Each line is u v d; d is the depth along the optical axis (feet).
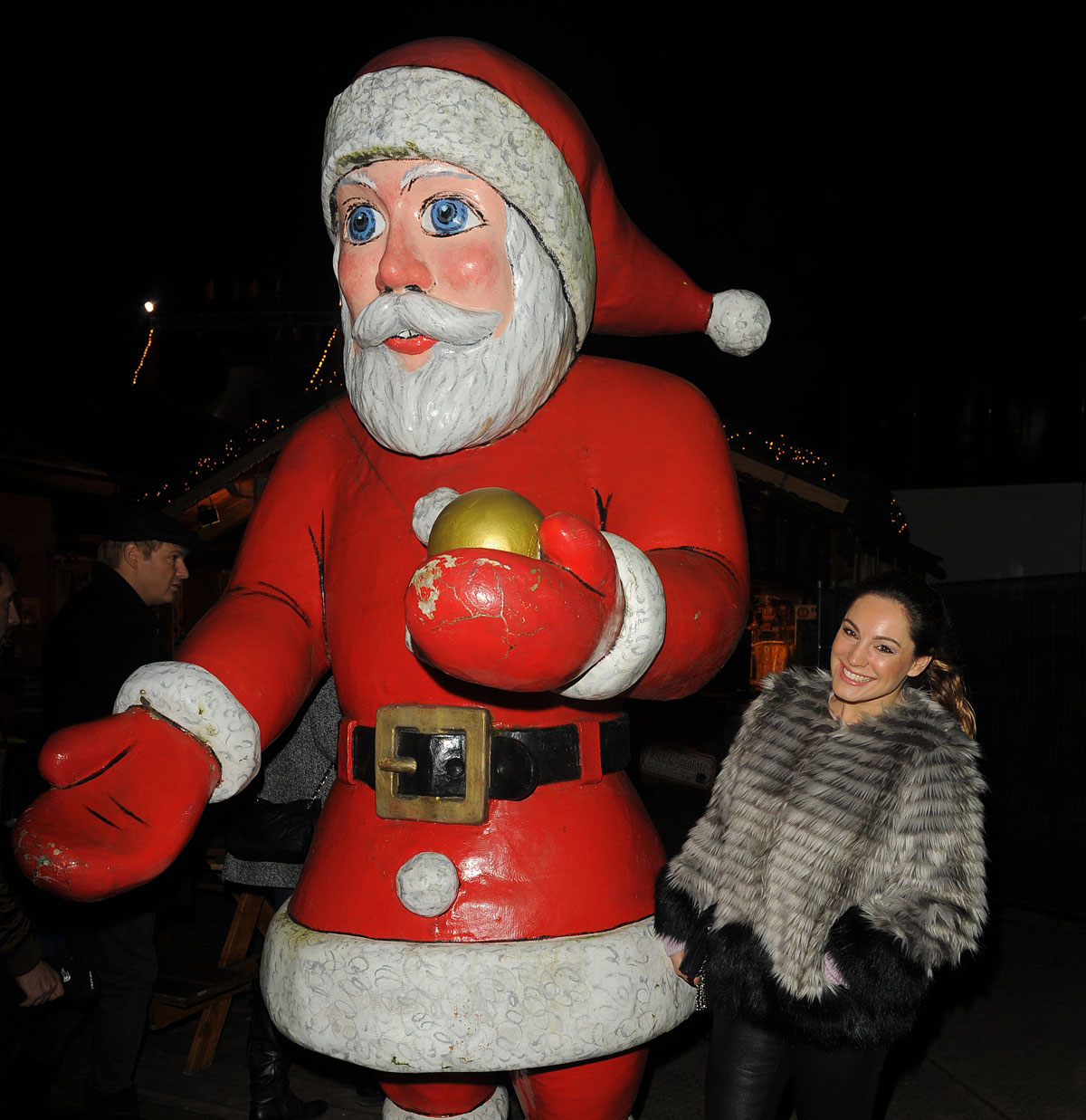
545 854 6.66
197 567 31.40
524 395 6.97
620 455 7.29
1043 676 15.99
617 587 5.64
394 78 6.73
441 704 6.79
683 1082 12.37
